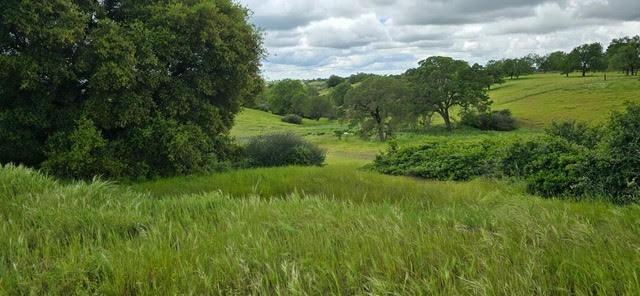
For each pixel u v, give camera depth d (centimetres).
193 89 1478
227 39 1486
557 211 499
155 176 1345
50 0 1130
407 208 648
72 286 312
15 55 1164
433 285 274
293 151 2066
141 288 301
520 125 6650
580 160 1058
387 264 315
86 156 1184
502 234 377
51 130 1314
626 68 10119
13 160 1290
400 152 1839
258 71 1723
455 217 500
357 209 574
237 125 7319
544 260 317
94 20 1338
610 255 318
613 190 958
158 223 482
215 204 617
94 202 588
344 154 4162
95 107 1244
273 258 347
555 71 14475
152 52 1288
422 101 6631
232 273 322
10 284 317
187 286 301
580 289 270
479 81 6631
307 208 558
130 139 1342
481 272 298
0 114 1212
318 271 316
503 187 1132
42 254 387
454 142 1819
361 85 5862
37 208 514
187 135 1342
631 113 987
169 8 1355
